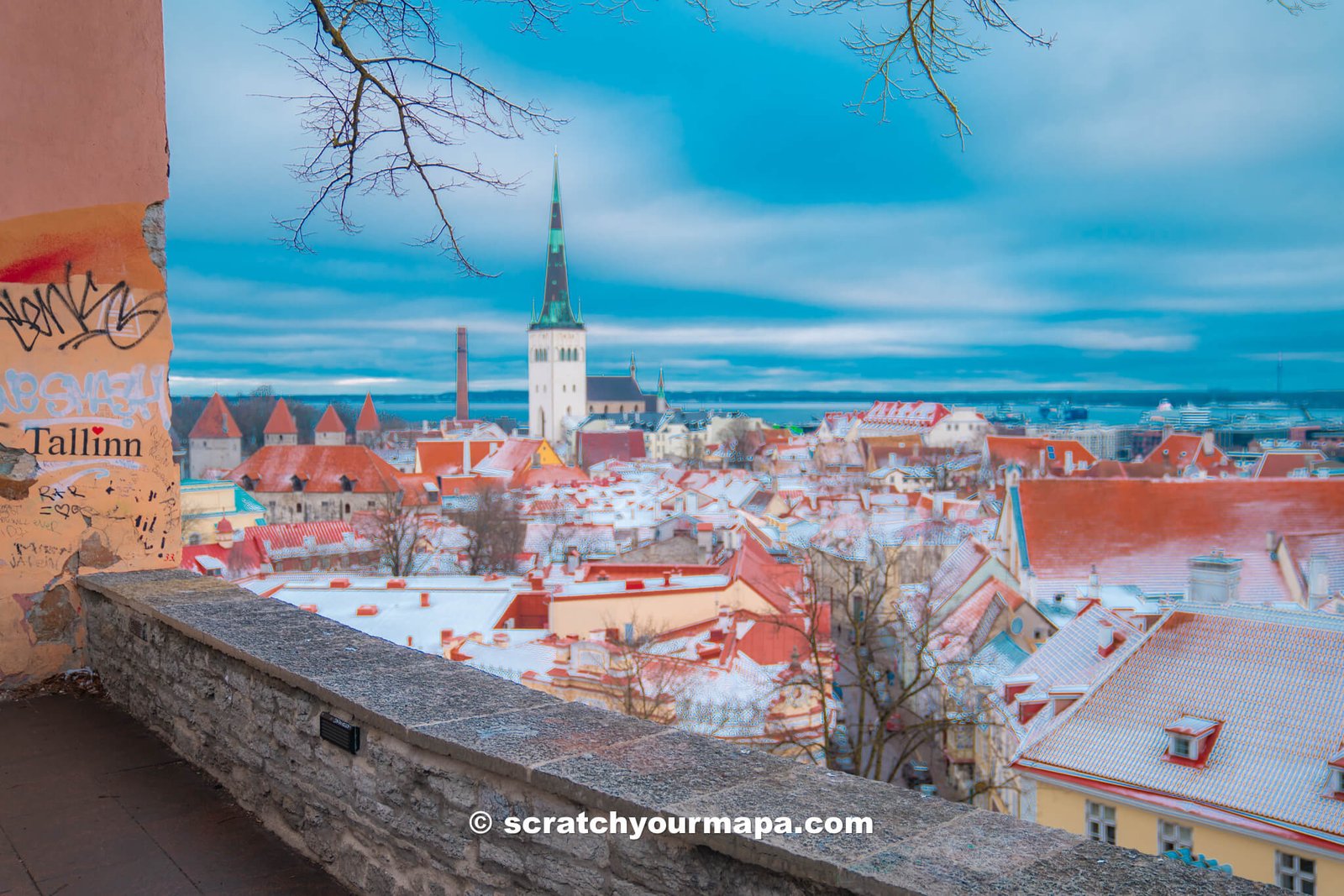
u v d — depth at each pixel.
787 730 25.98
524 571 69.88
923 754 39.50
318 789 5.41
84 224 8.86
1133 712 26.56
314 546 76.12
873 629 28.12
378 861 4.95
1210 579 48.31
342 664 5.66
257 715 6.02
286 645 6.10
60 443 8.82
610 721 4.65
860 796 3.72
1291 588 57.69
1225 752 24.34
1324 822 21.88
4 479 8.55
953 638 41.22
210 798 6.33
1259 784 23.25
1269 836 22.27
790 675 29.70
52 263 8.72
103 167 8.93
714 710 28.12
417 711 4.82
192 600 7.55
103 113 8.90
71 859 5.45
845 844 3.29
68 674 8.75
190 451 163.75
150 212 9.24
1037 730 28.81
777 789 3.79
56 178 8.67
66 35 8.64
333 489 115.69
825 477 147.12
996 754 33.09
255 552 72.62
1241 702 25.33
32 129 8.52
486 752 4.23
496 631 39.50
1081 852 3.22
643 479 137.00
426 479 124.06
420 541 74.81
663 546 71.25
